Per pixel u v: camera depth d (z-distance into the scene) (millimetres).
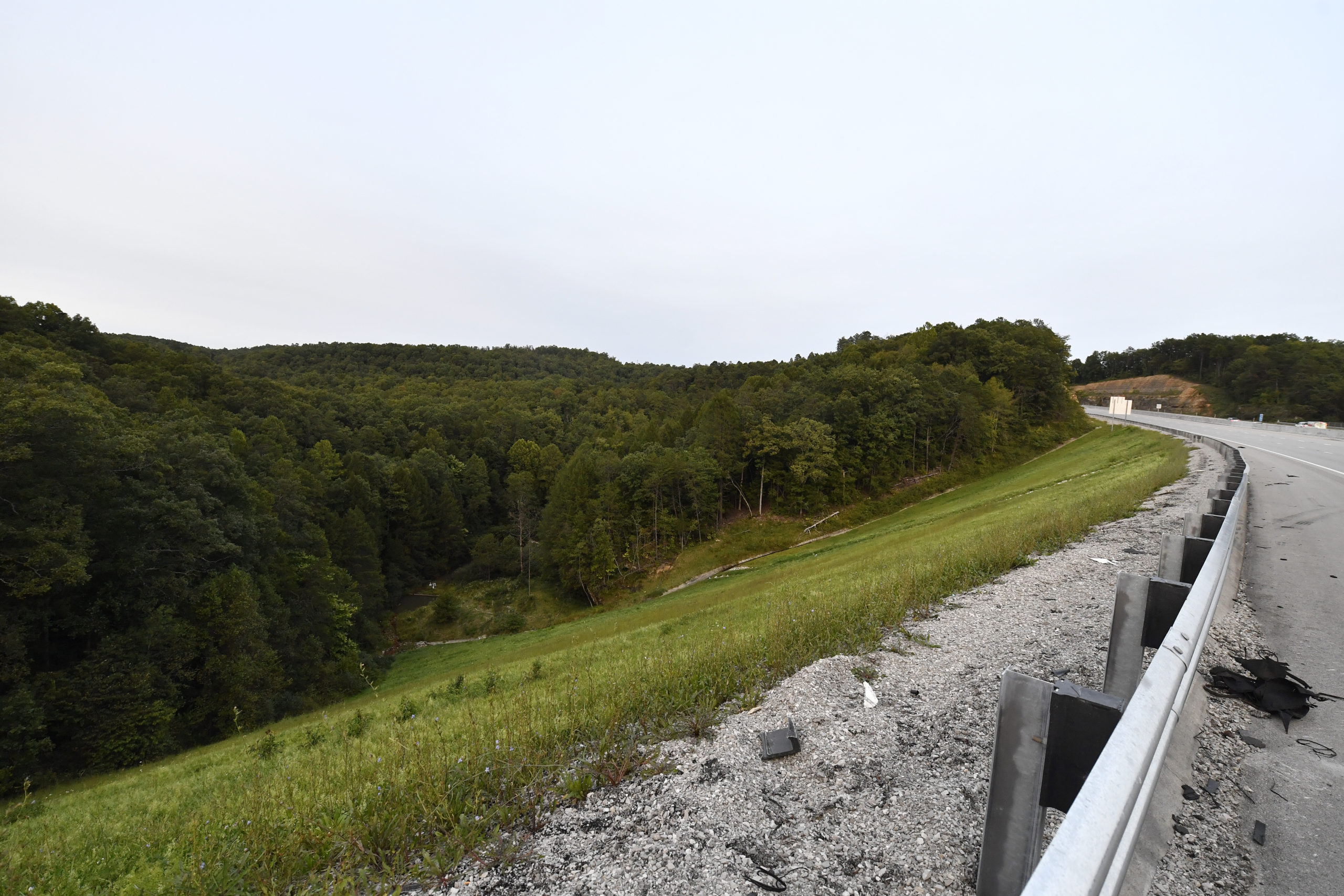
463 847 3494
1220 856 2697
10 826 8117
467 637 45500
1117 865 1436
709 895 2871
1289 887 2502
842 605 8562
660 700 5605
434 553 63469
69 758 19594
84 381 46062
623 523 50406
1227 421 47625
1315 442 30062
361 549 47719
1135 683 3654
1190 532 6695
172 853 4137
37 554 19969
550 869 3215
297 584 34344
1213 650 5254
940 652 6156
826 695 5184
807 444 53188
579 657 13609
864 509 54250
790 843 3223
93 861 4500
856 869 2967
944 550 14430
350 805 4207
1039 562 9883
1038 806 2143
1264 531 10680
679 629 15180
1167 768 3326
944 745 4141
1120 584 3711
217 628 25062
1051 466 47656
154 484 27156
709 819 3508
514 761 4430
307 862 3639
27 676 20031
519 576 59500
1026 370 66000
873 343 110812
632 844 3355
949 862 2932
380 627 46844
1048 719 2119
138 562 23922
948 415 59375
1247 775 3367
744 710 5199
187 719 22859
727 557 49219
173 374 63625
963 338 73438
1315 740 3732
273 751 10672
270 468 46031
